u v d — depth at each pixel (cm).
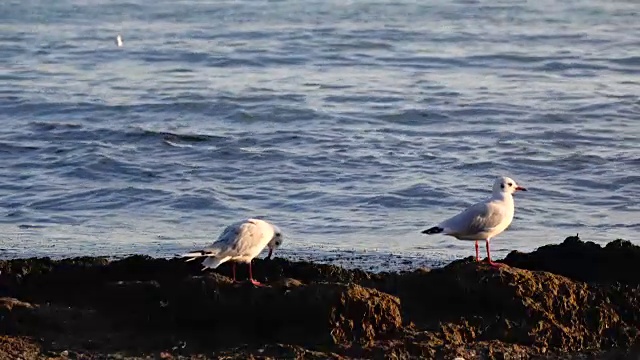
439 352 1171
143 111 2884
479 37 4019
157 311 1241
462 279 1254
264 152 2434
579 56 3644
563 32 4112
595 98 2961
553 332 1223
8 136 2595
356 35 4053
